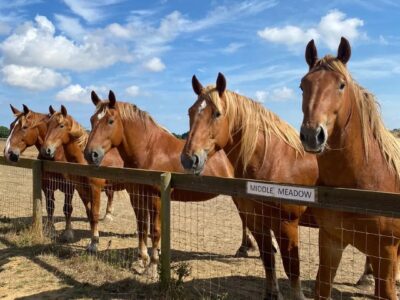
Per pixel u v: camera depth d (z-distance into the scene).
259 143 4.09
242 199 4.20
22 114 7.98
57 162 6.57
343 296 4.61
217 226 7.78
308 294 4.59
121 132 5.54
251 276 5.16
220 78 4.03
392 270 2.92
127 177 5.02
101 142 5.43
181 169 5.78
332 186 3.13
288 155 4.18
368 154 3.04
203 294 4.43
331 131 2.92
